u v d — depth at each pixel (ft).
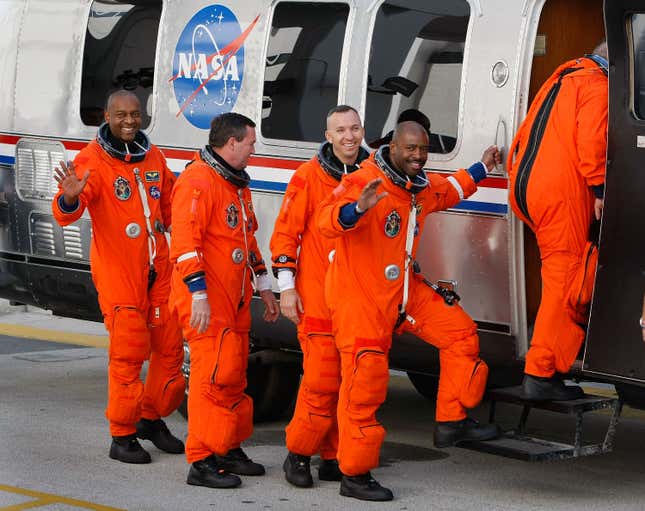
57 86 43.47
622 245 29.84
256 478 33.65
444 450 37.81
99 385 47.42
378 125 35.70
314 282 31.63
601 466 35.94
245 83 38.75
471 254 33.58
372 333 30.01
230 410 32.63
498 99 33.06
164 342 35.24
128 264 34.24
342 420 30.71
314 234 31.63
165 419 41.57
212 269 31.73
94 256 34.53
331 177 31.55
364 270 29.84
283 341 38.32
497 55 33.17
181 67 40.37
